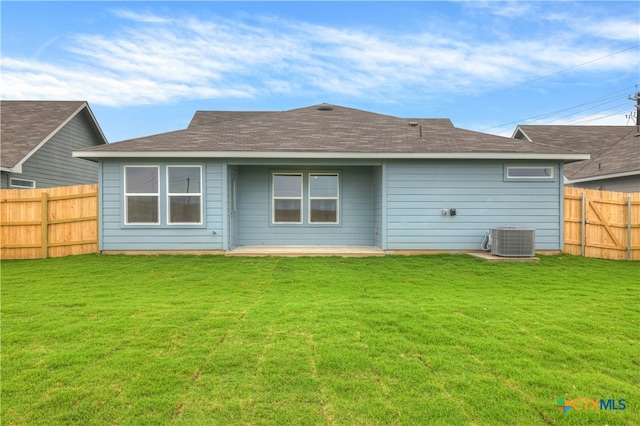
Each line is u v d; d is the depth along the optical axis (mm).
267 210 11219
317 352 3553
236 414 2572
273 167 11211
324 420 2514
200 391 2855
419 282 6840
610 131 18734
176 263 8625
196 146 9734
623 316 4773
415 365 3295
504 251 9086
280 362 3330
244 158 9812
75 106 15258
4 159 11281
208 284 6629
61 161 14352
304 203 11258
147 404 2672
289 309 4988
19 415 2543
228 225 9953
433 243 10016
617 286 6586
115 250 9789
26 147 12023
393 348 3668
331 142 10328
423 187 10000
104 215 9781
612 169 13195
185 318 4578
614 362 3395
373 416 2555
